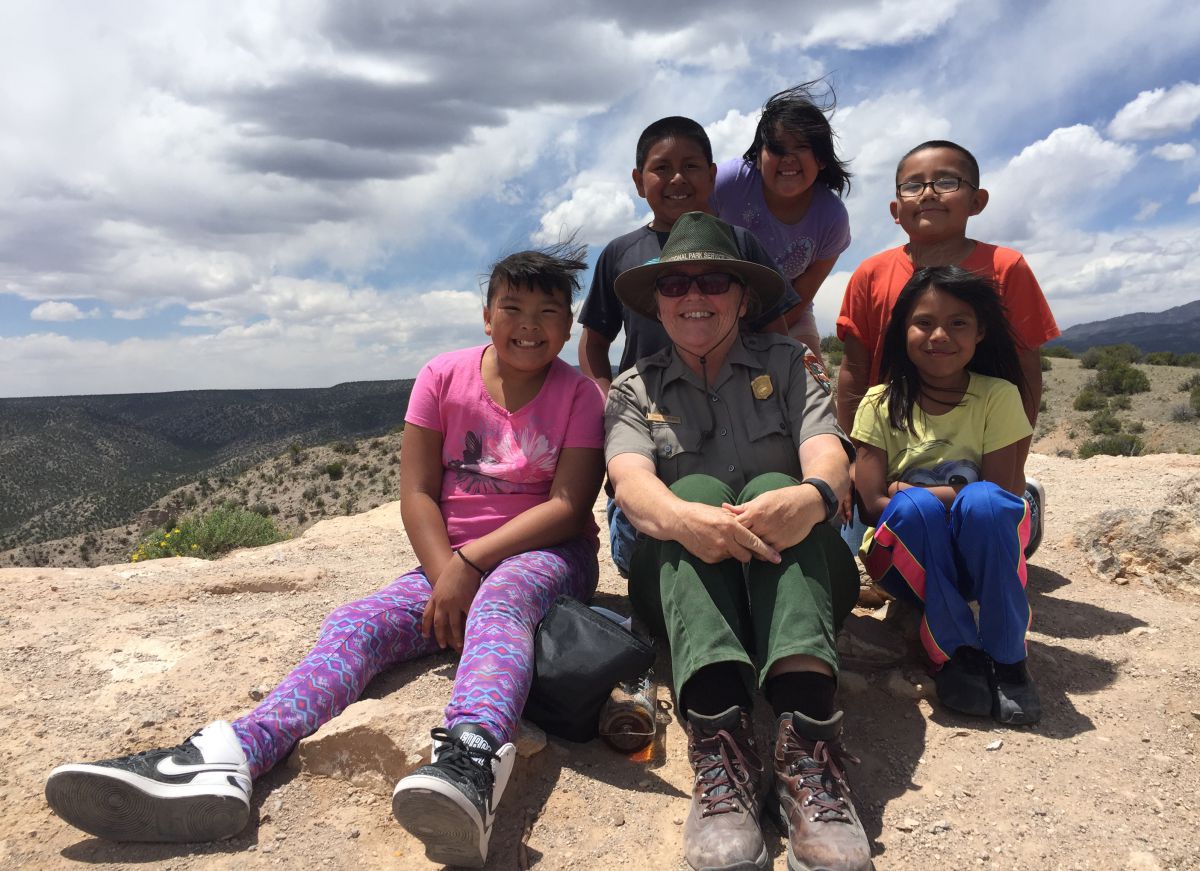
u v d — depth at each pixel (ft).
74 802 4.10
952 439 5.90
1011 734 5.11
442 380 5.91
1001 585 5.11
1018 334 6.56
